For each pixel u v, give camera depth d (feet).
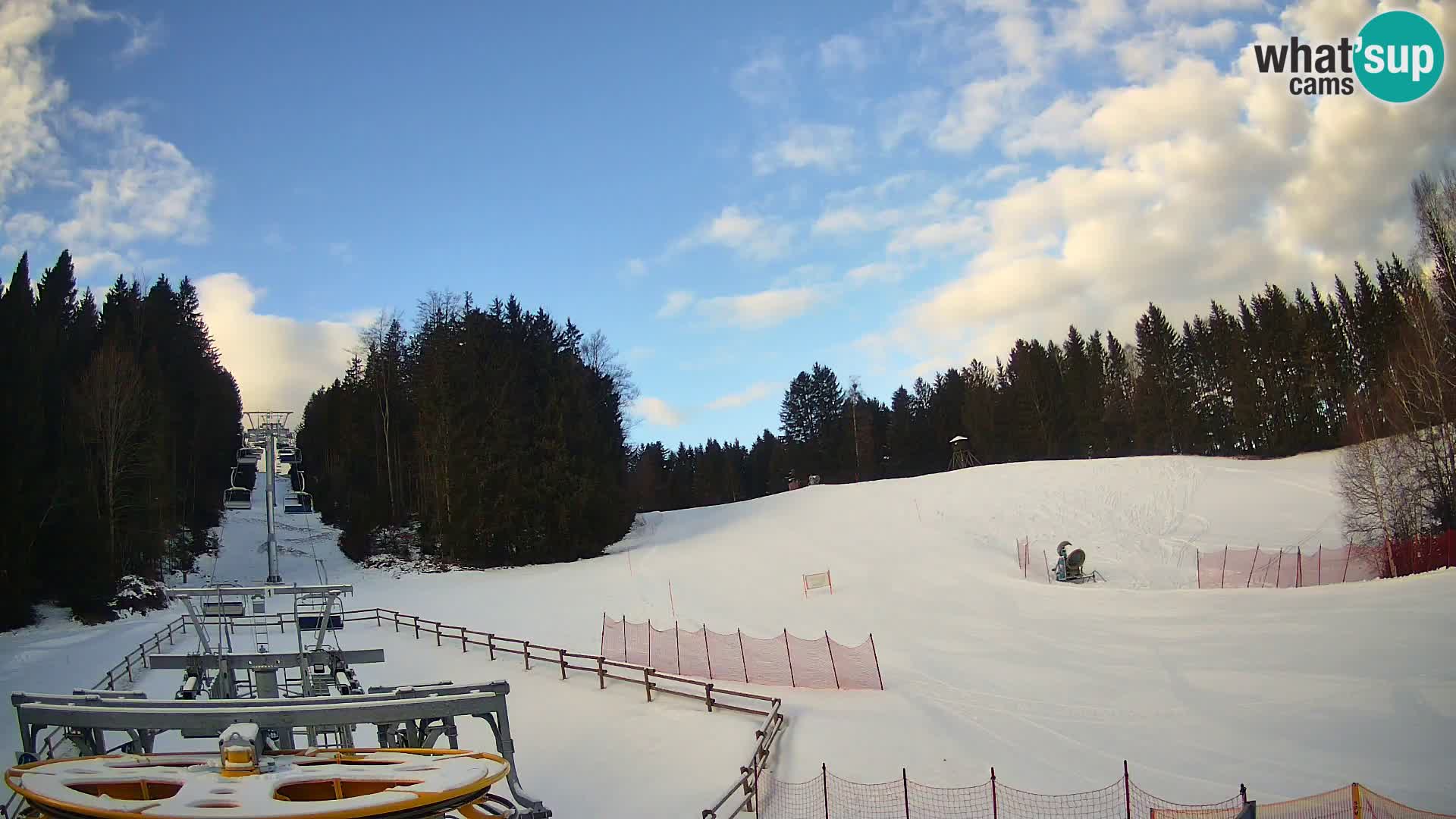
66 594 125.49
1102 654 83.46
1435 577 91.09
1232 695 64.85
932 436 368.68
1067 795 47.24
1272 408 271.49
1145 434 303.27
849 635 102.53
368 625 124.26
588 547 184.34
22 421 123.54
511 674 86.53
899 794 48.49
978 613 110.01
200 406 230.68
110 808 26.68
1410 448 122.42
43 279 197.26
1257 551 126.11
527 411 194.39
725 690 71.00
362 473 238.07
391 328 261.44
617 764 58.34
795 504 218.18
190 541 192.34
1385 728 53.93
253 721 32.76
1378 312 246.47
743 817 46.29
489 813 36.09
